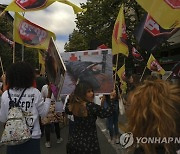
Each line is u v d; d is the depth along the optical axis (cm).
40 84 961
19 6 620
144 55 1864
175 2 482
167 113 206
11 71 429
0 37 904
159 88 216
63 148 863
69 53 573
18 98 425
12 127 404
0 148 816
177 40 2756
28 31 654
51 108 834
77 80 569
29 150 419
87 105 441
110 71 559
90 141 443
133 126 212
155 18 484
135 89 226
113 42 650
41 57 1054
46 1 624
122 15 644
